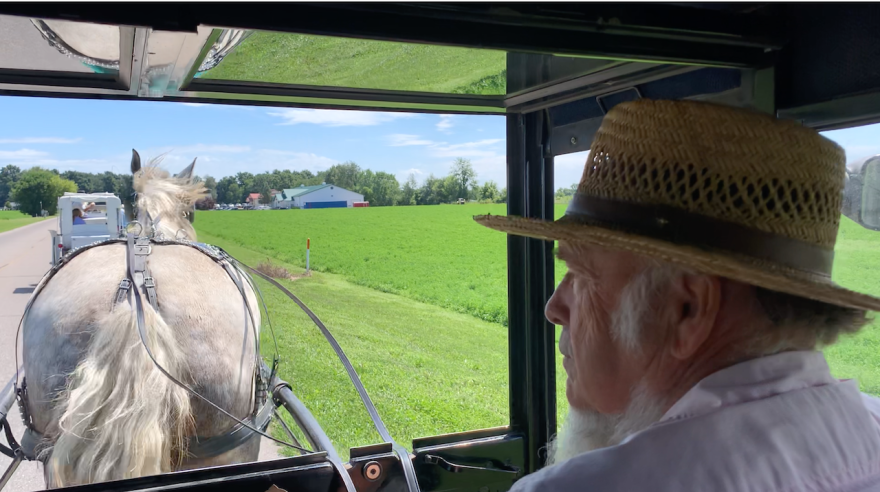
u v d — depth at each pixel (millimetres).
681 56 1343
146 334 2139
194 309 2410
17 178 72188
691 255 725
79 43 1723
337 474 2051
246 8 939
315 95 2434
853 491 674
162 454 2117
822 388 751
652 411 804
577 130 2396
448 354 9977
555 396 2701
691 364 784
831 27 1374
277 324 11562
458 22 1080
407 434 5859
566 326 986
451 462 2557
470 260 22188
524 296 2717
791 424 692
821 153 804
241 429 2486
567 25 1118
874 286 1660
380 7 1006
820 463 682
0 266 24484
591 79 1981
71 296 2293
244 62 1999
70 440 2023
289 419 6082
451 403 7012
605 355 860
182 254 2641
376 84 2389
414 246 25297
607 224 835
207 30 1479
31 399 2330
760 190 762
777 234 763
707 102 833
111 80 2203
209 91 2299
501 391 7660
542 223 878
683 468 672
